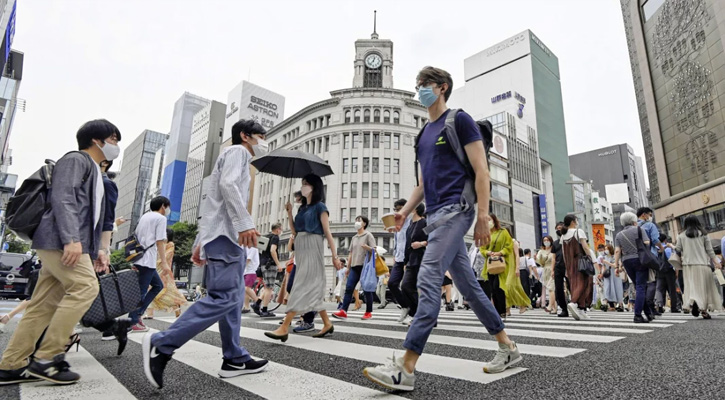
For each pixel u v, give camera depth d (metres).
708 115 30.95
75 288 2.22
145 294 4.55
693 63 32.31
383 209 40.62
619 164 115.50
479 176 2.07
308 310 3.69
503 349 2.24
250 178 2.73
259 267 7.40
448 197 2.15
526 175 59.53
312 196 4.09
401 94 44.41
